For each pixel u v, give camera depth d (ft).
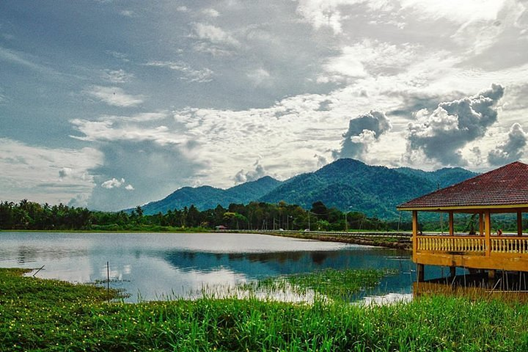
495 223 286.46
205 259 161.17
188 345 35.70
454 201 83.61
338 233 380.37
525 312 51.19
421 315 46.62
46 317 42.96
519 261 73.05
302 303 52.75
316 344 37.29
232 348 36.58
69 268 128.98
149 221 639.35
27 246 235.20
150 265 139.03
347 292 81.61
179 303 51.26
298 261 151.64
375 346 37.63
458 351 38.55
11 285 71.15
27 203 562.25
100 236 404.36
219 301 49.24
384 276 106.42
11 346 34.91
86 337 36.86
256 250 211.20
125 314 44.01
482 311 51.08
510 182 82.28
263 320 41.52
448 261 82.74
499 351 38.60
